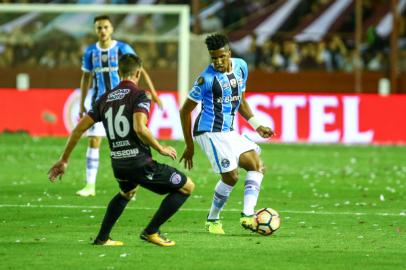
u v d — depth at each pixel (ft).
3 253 72.38
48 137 201.87
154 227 74.74
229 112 85.51
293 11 264.72
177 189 73.67
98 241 76.23
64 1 254.27
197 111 186.80
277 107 202.59
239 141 85.40
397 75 235.81
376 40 249.34
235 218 95.35
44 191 118.11
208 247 76.07
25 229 85.81
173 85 220.84
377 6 264.31
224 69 84.23
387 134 203.62
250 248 75.82
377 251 74.74
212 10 262.88
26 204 104.83
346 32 260.21
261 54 245.04
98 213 97.81
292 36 251.39
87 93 116.88
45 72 221.66
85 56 115.14
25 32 222.07
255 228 82.99
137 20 217.77
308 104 202.49
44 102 204.54
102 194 115.75
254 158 85.30
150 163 72.38
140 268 66.59
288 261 70.03
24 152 173.17
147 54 220.43
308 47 245.45
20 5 205.46
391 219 95.04
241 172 147.54
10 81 222.28
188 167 85.97
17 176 136.87
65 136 204.03
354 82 235.20
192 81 201.46
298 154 179.63
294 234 84.12
